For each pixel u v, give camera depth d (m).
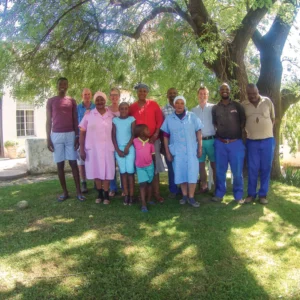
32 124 16.03
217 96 7.19
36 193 6.82
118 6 7.54
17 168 10.89
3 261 3.83
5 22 6.61
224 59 7.26
